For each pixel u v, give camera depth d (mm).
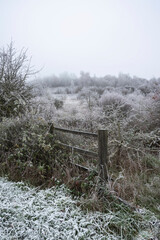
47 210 2512
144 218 2434
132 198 3014
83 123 6172
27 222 2307
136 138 4883
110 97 7555
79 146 4734
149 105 6160
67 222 2346
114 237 2242
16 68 6430
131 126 5586
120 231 2395
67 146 3980
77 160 4027
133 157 4352
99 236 2240
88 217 2549
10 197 2725
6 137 4254
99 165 3135
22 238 2203
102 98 7961
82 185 3318
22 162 3986
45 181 3631
